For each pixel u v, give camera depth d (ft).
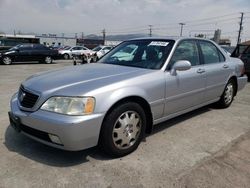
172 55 13.55
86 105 9.87
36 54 64.85
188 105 14.70
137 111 11.41
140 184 9.30
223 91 18.04
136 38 16.24
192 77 14.35
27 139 12.78
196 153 11.69
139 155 11.40
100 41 223.92
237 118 16.83
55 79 11.40
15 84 29.25
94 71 12.50
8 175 9.71
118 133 10.85
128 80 11.28
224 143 12.85
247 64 32.58
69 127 9.54
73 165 10.47
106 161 10.82
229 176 9.86
